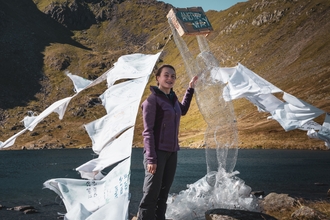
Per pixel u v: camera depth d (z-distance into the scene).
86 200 6.57
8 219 18.17
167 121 6.12
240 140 92.94
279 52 180.25
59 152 117.81
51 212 20.00
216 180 8.57
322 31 177.50
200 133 126.31
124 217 5.83
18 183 36.06
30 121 7.97
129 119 6.92
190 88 7.48
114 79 7.84
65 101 7.95
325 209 9.41
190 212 7.92
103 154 6.97
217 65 8.79
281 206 9.48
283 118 9.22
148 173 6.10
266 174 34.06
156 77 6.44
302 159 53.50
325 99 102.31
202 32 7.79
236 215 7.00
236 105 130.38
